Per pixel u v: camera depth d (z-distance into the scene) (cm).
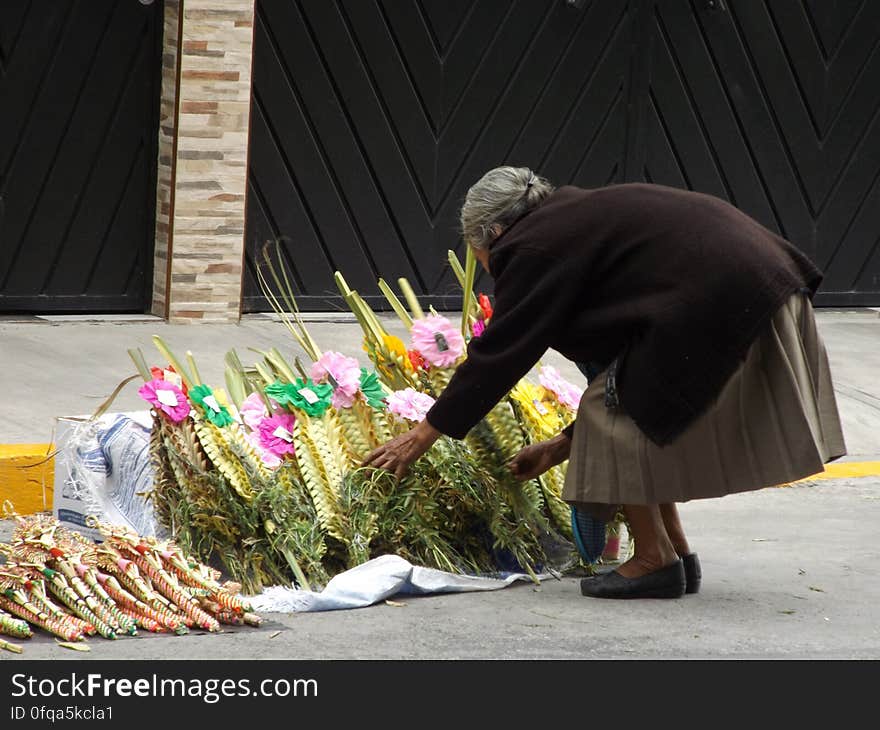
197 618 697
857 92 1705
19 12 1334
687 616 763
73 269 1388
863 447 1256
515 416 820
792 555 922
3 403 1098
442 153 1527
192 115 1356
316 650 679
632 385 729
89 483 803
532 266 729
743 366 727
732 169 1662
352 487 772
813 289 759
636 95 1598
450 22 1505
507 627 730
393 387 843
